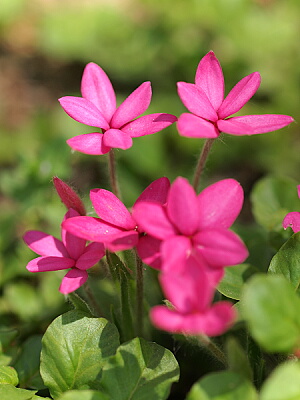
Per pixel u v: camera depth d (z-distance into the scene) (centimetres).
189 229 25
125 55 54
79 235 25
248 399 24
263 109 48
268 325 24
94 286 32
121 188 43
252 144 46
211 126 26
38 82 58
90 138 27
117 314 30
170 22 54
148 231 24
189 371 31
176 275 23
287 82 49
